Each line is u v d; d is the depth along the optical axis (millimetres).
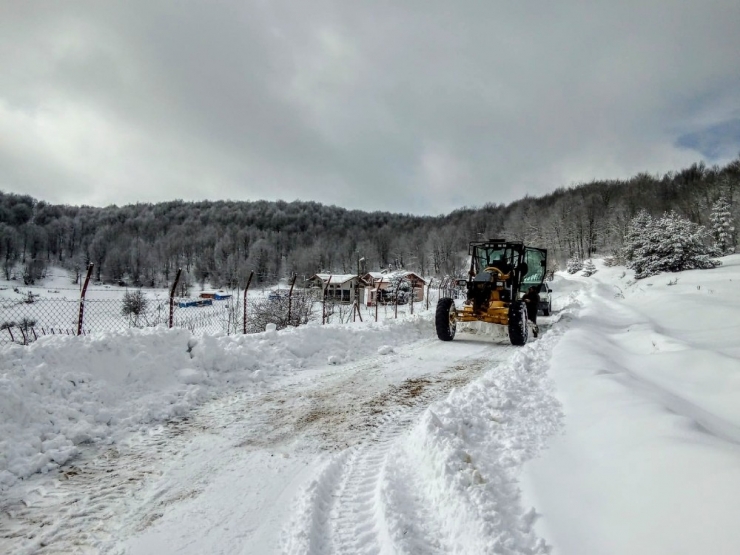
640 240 30719
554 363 6320
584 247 73688
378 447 3979
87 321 14211
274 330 8164
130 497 3135
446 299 9938
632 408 3717
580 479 2848
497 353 8430
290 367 7008
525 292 11500
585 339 8164
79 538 2656
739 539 1818
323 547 2535
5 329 10961
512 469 3146
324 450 3934
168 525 2791
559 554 2188
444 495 2836
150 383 5434
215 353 6387
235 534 2691
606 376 4953
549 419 4070
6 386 4129
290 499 3090
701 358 6023
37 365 4680
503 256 10430
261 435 4297
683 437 2928
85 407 4527
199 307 21625
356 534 2664
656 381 5656
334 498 3098
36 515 2898
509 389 5035
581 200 83250
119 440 4160
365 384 6164
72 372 4855
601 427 3557
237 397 5531
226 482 3350
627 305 16812
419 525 2648
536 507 2635
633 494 2477
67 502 3062
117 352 5477
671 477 2469
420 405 5211
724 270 24391
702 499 2172
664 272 28328
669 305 13711
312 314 14414
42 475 3449
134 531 2730
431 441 3445
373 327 10031
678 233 28625
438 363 7523
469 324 11055
